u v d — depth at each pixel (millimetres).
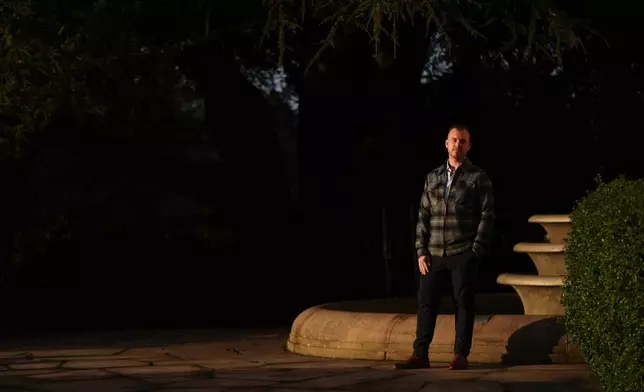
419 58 16672
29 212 17391
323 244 17188
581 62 16828
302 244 17328
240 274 17266
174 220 18531
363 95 17047
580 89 17656
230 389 6891
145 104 15711
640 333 5172
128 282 17109
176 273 17297
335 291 17016
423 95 17812
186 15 13656
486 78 17875
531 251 9078
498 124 17859
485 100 17875
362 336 8922
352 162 17219
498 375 7398
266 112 17594
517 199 17938
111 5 12906
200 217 18375
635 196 5465
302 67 16969
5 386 7258
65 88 13039
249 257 17344
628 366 5273
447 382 7047
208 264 17391
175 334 11992
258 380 7344
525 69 17531
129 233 17875
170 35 13984
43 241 16797
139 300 16797
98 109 13766
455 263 7867
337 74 16500
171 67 15375
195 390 6883
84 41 13086
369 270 17000
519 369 7738
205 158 20234
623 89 17297
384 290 16797
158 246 17688
